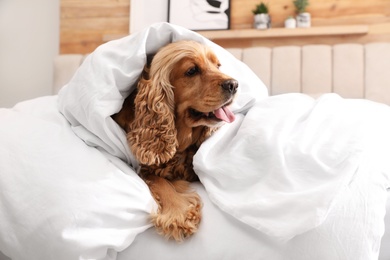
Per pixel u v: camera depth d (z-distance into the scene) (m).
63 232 0.78
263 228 0.82
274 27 2.79
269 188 0.90
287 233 0.79
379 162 0.91
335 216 0.81
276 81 2.48
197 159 1.01
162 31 1.15
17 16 3.34
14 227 0.82
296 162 0.92
